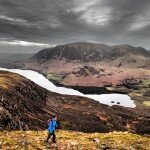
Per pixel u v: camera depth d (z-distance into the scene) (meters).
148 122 164.25
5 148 29.66
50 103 155.38
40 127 89.62
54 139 34.09
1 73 151.38
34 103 125.56
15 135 37.78
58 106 160.75
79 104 186.25
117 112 186.50
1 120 72.00
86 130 120.25
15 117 82.00
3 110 78.56
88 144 34.09
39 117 105.62
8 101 91.62
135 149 33.72
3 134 38.56
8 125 73.12
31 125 86.19
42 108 129.75
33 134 39.59
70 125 121.44
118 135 42.78
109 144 34.81
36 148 31.00
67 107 165.62
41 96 154.12
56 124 34.12
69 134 42.19
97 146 33.47
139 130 141.88
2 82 116.69
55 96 184.00
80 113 152.50
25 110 101.44
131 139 39.75
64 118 129.88
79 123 127.81
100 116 154.62
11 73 161.50
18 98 106.88
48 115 120.50
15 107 92.19
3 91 101.12
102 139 38.78
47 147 31.75
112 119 153.50
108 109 193.75
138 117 181.00
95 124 131.75
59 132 44.19
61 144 33.47
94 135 42.31
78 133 43.81
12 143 31.91
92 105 193.88
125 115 177.62
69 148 31.91
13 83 127.25
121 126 144.50
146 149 34.50
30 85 149.38
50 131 33.78
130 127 147.25
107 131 126.31
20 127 77.31
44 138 36.06
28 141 33.34
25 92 130.88
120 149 32.88
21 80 145.62
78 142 34.84
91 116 148.62
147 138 42.22
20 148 30.17
